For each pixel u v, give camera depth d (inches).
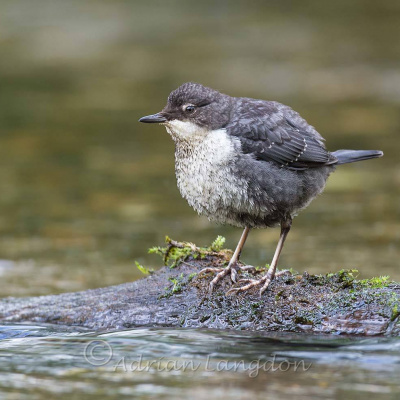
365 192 621.9
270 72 973.2
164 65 1020.5
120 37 1170.6
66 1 1422.2
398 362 273.0
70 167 698.2
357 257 469.1
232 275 337.7
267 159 346.3
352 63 1012.5
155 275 360.5
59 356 288.4
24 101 902.4
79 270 461.1
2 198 615.8
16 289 423.8
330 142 718.5
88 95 919.7
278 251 346.6
